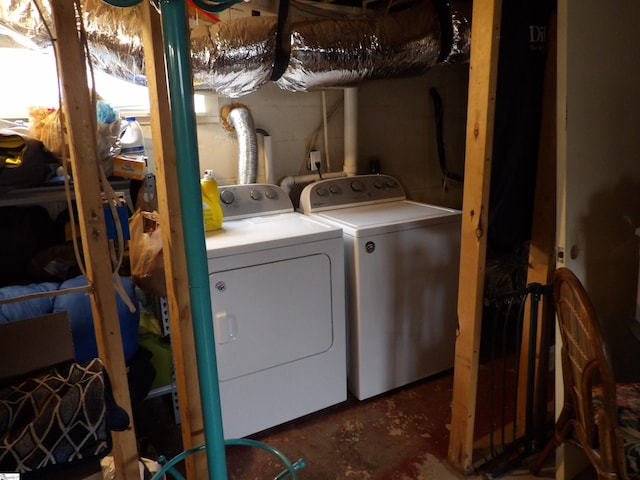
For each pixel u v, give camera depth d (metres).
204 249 1.04
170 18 0.93
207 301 1.06
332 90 2.75
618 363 1.81
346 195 2.53
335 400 2.19
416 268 2.22
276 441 1.98
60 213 2.06
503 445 1.79
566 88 1.47
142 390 1.78
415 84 3.02
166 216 1.34
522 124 1.61
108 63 1.75
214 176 2.49
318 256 2.00
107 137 1.70
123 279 1.77
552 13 1.57
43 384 1.10
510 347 2.66
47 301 1.61
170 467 1.29
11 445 0.97
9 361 1.13
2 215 1.86
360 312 2.11
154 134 1.31
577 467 1.70
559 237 1.57
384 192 2.66
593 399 1.45
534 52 1.57
